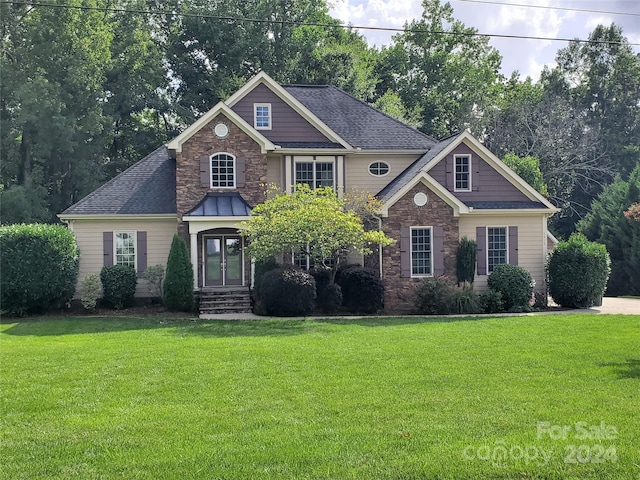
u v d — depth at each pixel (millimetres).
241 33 46812
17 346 14594
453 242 24234
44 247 22125
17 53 39375
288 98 26781
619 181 40375
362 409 8438
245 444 7031
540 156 47312
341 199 23844
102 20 42500
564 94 54688
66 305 23844
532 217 25797
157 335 16484
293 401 8930
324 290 22328
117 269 23906
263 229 21688
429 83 57906
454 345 13906
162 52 48469
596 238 39000
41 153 39344
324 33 52438
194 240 24109
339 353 12898
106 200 25688
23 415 8406
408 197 24016
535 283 25516
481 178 25984
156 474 6188
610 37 55812
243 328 17938
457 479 5984
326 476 6051
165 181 27125
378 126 29109
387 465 6312
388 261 23938
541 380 10070
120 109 45031
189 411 8484
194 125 24953
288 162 26531
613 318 19344
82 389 9883
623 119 54000
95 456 6742
